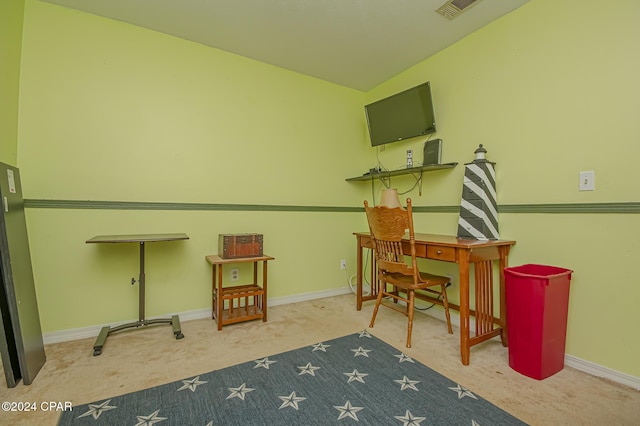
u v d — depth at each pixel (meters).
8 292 1.58
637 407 1.44
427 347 2.07
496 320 2.19
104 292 2.32
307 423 1.33
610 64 1.73
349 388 1.58
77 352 1.99
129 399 1.48
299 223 3.21
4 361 1.55
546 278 1.66
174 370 1.76
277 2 2.13
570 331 1.88
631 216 1.65
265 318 2.56
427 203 2.87
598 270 1.77
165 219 2.53
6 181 1.67
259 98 2.97
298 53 2.81
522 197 2.13
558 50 1.95
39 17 2.12
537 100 2.05
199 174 2.68
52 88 2.16
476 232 2.21
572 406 1.45
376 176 3.27
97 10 2.23
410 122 2.85
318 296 3.31
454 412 1.40
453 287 2.61
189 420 1.34
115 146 2.35
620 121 1.69
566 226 1.91
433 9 2.18
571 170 1.88
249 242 2.55
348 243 3.55
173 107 2.57
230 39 2.60
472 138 2.46
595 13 1.79
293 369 1.77
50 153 2.15
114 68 2.35
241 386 1.60
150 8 2.21
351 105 3.58
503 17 2.25
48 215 2.14
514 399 1.50
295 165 3.18
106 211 2.32
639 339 1.62
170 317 2.54
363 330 2.38
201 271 2.68
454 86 2.61
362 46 2.68
